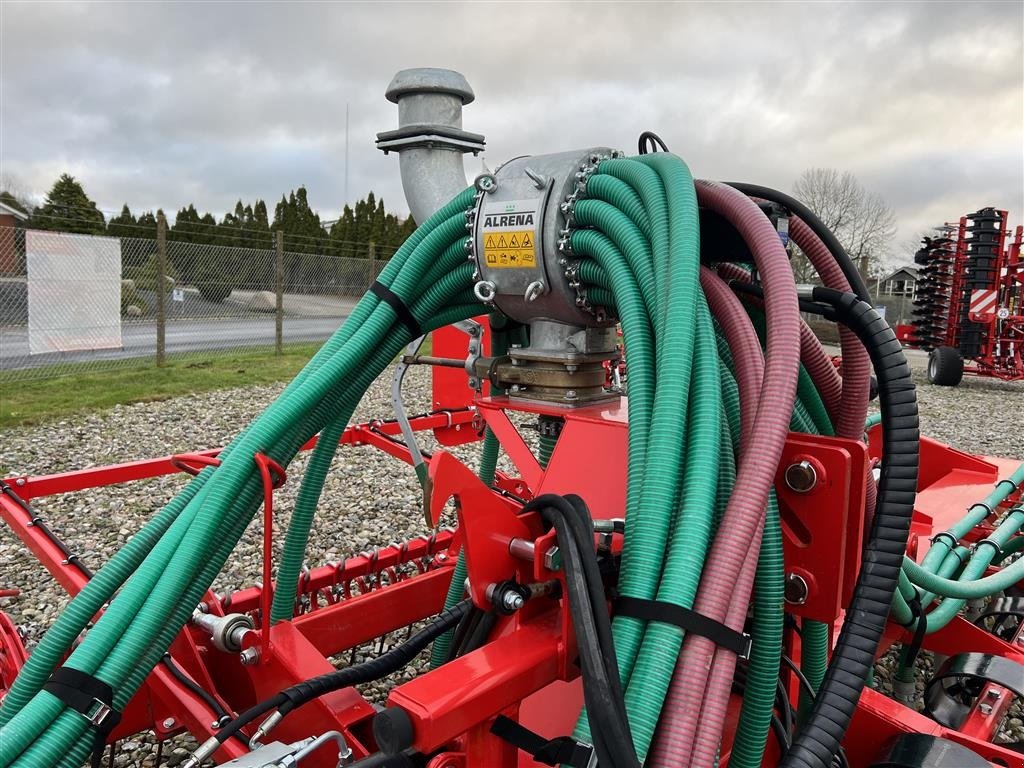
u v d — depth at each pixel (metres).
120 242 11.06
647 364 1.44
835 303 1.47
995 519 3.43
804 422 1.74
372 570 2.68
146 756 2.28
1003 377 11.25
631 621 1.14
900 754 1.54
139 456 5.64
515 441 1.88
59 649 1.49
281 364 11.12
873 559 1.32
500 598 1.16
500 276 1.77
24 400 7.69
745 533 1.17
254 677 1.75
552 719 1.41
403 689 1.06
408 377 10.13
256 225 38.38
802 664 1.68
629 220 1.57
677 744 1.04
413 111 2.31
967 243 11.41
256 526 4.20
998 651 2.35
